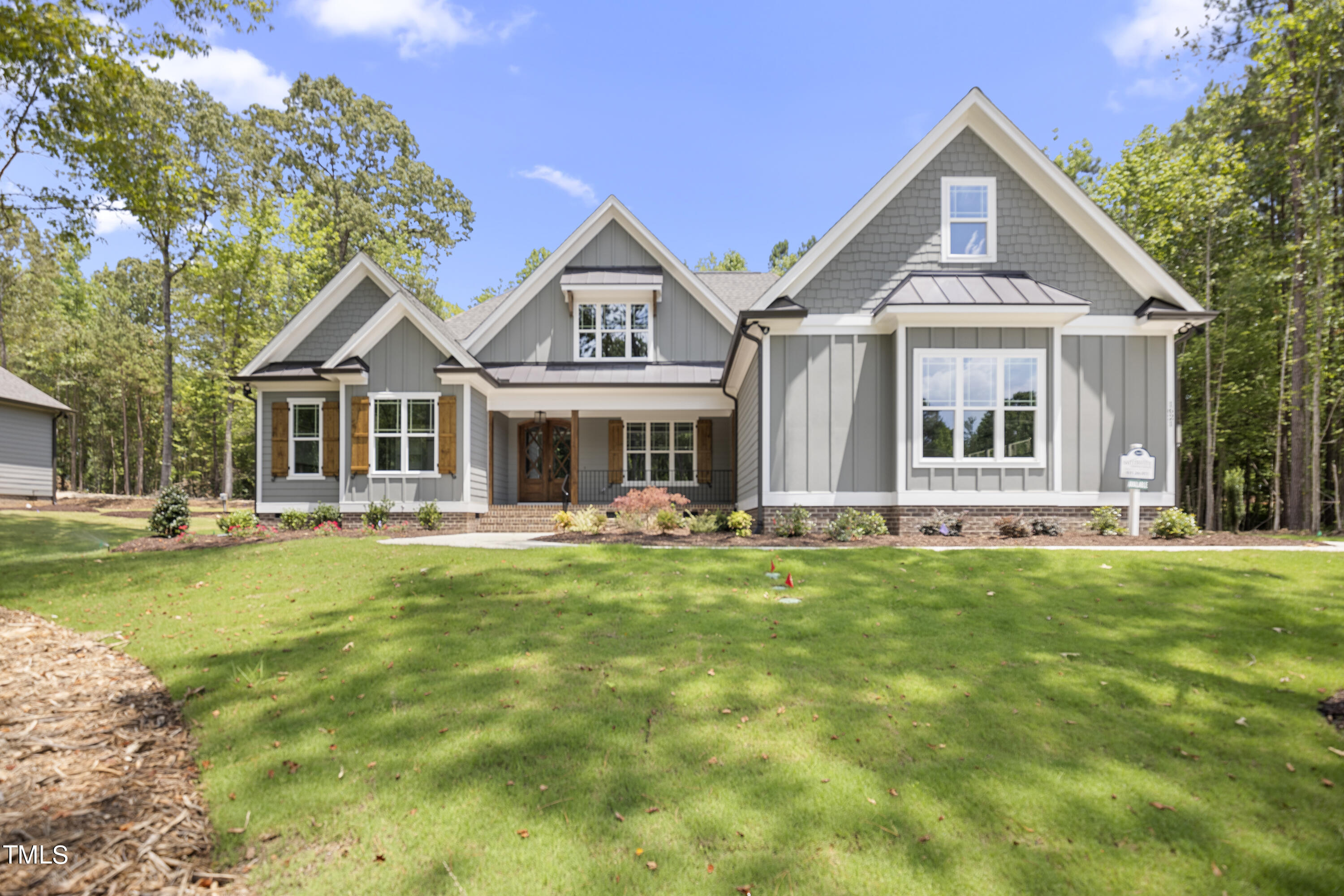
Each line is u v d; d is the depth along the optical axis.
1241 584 7.72
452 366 15.23
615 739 4.19
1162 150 20.80
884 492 12.30
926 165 12.89
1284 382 18.72
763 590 7.73
